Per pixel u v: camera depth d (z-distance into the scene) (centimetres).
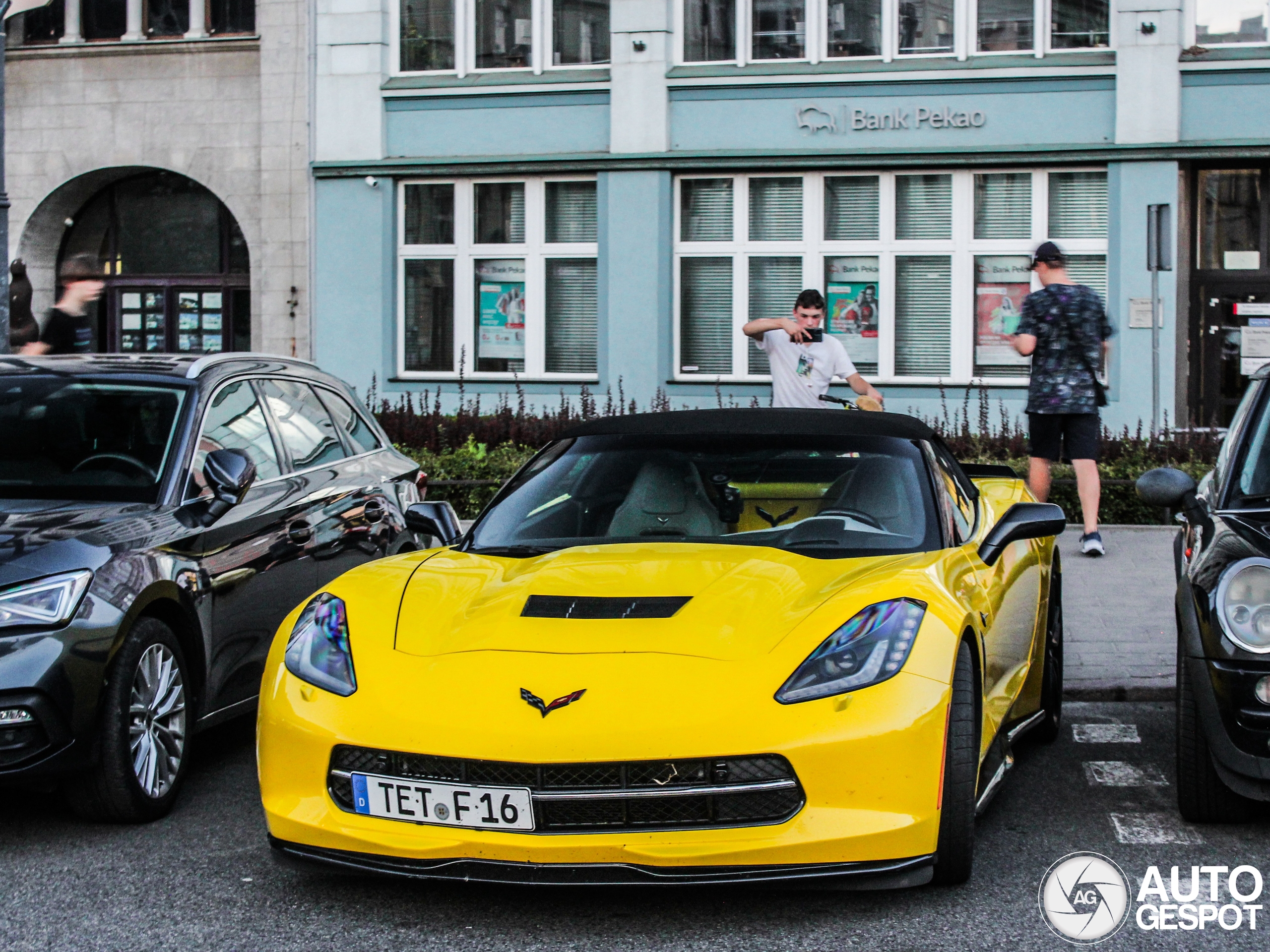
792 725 374
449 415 1500
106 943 383
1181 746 473
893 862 379
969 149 1628
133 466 555
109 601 477
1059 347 1000
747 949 371
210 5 1869
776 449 514
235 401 615
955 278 1664
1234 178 1631
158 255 1983
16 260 1731
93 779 477
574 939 380
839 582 425
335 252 1795
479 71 1773
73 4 1903
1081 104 1609
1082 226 1631
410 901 412
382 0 1777
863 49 1673
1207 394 1653
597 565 448
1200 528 496
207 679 536
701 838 374
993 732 465
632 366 1720
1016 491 645
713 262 1717
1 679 448
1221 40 1592
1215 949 371
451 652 402
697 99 1691
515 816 377
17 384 600
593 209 1739
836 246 1686
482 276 1777
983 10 1642
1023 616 543
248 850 464
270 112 1805
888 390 1672
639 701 376
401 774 387
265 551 578
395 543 691
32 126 1908
